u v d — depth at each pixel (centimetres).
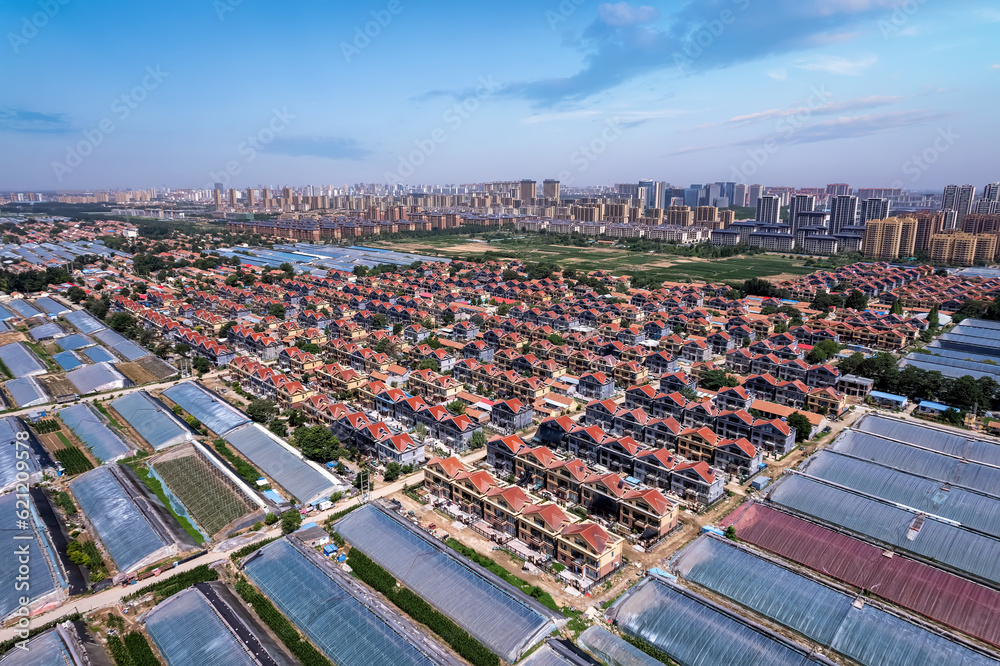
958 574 11369
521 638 9550
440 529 13000
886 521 12662
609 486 13225
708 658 9069
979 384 19562
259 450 16175
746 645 9119
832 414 18912
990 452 15612
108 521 12875
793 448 16562
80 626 9969
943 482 13925
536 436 17262
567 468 14025
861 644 9306
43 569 11250
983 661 8656
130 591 11012
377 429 15888
